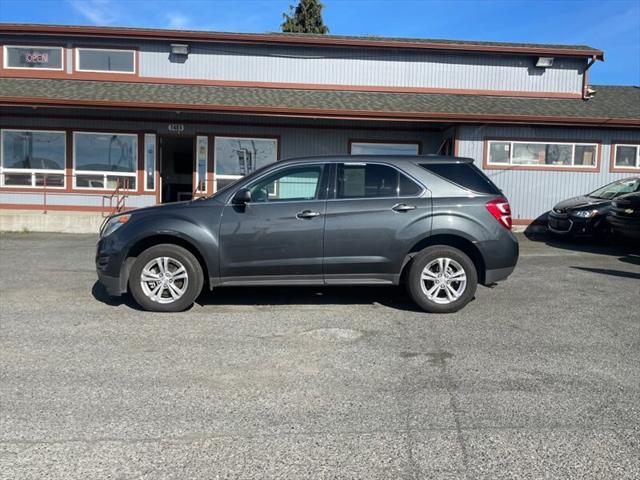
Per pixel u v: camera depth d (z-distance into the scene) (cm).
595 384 432
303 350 506
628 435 350
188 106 1330
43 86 1452
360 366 467
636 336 556
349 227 621
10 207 1472
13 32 1511
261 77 1580
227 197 631
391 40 1648
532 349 514
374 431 354
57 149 1475
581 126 1416
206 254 617
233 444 336
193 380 435
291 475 303
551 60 1595
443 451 329
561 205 1297
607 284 801
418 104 1454
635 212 1059
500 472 307
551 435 349
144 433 349
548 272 892
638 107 1525
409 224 623
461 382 434
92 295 710
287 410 383
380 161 643
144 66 1557
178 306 626
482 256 629
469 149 1427
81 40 1538
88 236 1313
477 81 1611
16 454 322
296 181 638
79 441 338
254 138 1503
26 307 648
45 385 421
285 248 620
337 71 1591
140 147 1485
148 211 637
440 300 635
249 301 688
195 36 1539
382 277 633
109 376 441
